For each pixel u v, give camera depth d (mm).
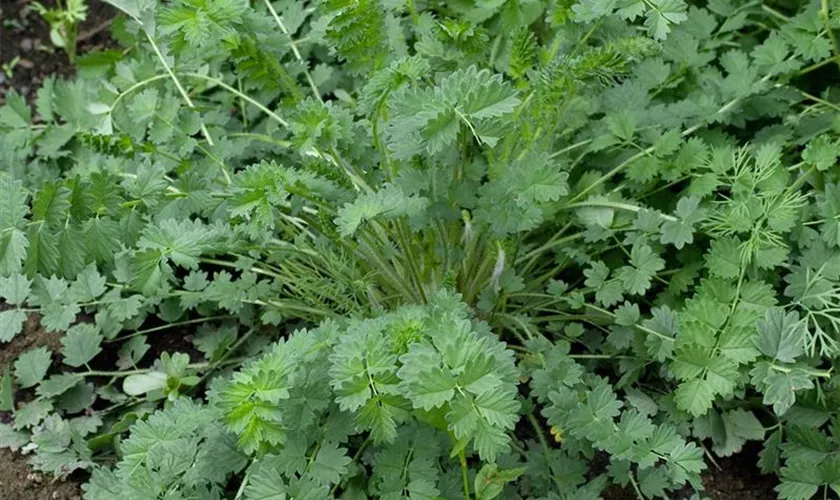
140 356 471
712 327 408
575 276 490
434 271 450
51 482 436
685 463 385
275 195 397
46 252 393
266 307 473
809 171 441
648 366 456
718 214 442
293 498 367
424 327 365
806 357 431
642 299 476
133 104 481
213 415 394
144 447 389
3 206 389
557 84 418
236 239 418
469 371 342
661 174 462
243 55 445
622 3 418
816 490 409
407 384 342
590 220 460
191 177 438
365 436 427
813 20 488
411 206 391
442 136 376
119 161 490
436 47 461
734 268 424
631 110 481
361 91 459
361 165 438
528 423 451
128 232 410
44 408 449
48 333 489
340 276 447
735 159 458
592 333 462
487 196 418
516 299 472
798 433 423
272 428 354
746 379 410
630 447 386
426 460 389
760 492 436
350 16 422
